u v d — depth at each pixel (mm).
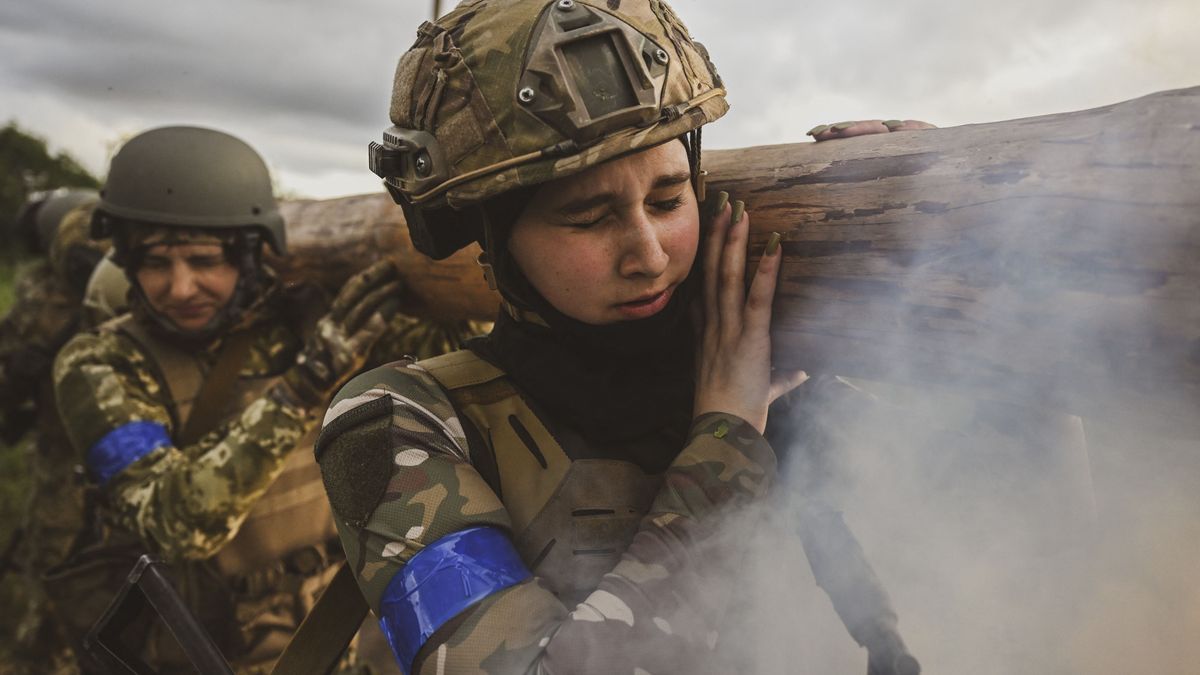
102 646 1168
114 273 2338
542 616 779
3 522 3814
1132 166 646
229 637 1797
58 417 2539
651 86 782
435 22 905
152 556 1191
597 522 886
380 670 2113
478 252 1499
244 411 1854
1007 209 713
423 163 876
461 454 888
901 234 785
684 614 775
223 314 1895
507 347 928
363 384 918
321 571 1903
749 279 909
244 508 1702
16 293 2787
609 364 892
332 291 2045
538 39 798
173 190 1824
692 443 862
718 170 940
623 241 808
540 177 774
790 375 946
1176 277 625
